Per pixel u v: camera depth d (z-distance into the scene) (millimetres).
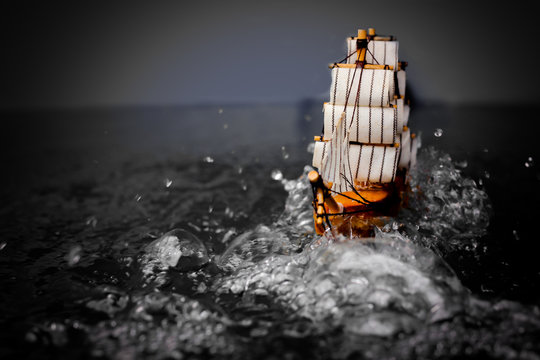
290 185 6203
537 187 5598
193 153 8555
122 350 2576
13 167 7789
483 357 2414
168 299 3076
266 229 4539
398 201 4500
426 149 7137
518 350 2461
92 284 3475
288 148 8656
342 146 3926
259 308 3004
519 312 2812
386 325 2654
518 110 12039
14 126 12375
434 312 2785
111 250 4199
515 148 7555
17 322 2910
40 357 2529
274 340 2631
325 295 2971
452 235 4188
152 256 3875
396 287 2951
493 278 3393
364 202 3941
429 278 3059
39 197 6051
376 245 3369
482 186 5680
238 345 2598
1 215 5301
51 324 2871
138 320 2885
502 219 4598
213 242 4383
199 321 2861
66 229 4812
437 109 12391
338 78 4363
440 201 4859
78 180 6887
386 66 4301
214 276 3547
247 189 6129
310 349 2535
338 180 3951
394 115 4207
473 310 2820
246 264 3654
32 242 4434
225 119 12906
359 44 4457
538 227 4367
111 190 6332
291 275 3338
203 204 5566
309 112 13680
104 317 2965
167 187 6367
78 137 10609
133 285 3445
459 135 8672
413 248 3365
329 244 3512
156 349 2578
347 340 2596
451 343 2527
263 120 12383
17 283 3510
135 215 5254
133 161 8086
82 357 2518
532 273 3457
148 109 15477
